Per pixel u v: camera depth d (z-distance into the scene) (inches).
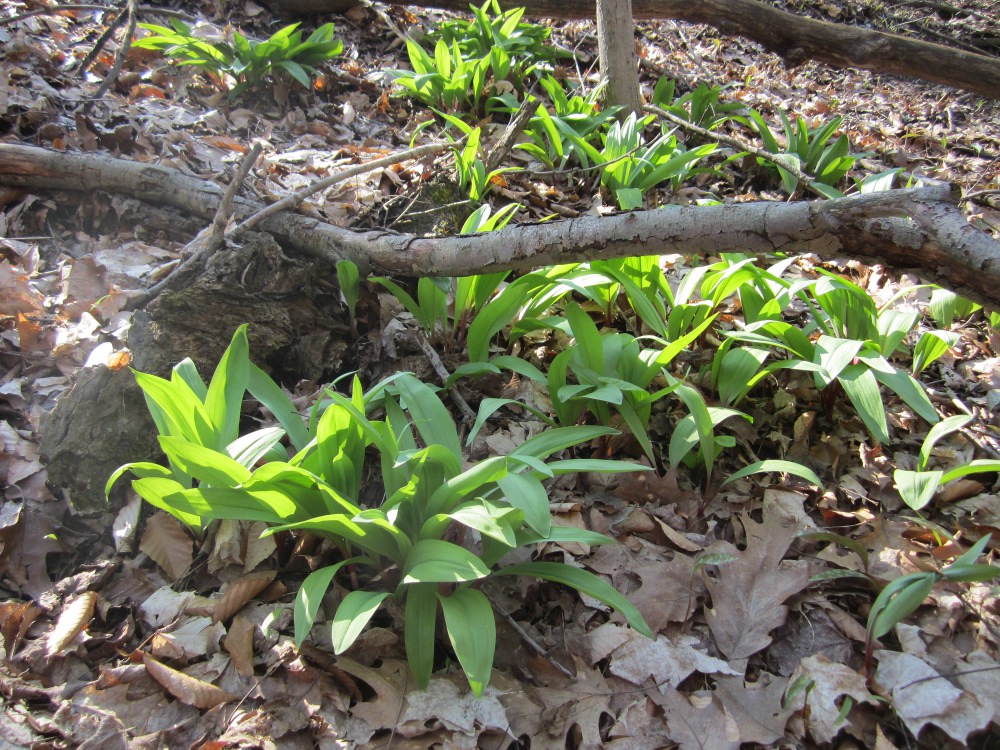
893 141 95.4
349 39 91.4
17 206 50.1
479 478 32.0
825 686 33.5
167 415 34.4
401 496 32.2
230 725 31.2
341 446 35.1
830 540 37.8
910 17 139.1
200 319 41.8
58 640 32.7
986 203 74.1
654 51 111.7
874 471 44.5
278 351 44.4
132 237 51.3
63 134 55.4
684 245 40.6
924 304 58.1
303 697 32.2
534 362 48.9
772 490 42.3
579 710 32.8
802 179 68.1
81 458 37.7
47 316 43.9
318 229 48.2
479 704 32.3
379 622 35.1
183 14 76.1
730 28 93.4
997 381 51.5
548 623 36.2
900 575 38.0
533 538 33.3
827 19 137.3
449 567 30.1
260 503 32.7
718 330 51.4
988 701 32.9
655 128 83.4
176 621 34.1
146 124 60.7
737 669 34.5
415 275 46.0
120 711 31.4
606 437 44.3
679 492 42.0
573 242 41.9
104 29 75.7
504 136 60.2
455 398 44.6
